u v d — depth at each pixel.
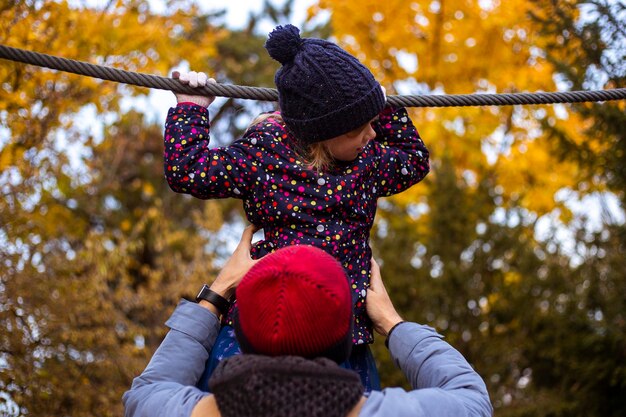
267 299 1.83
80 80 7.92
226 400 1.76
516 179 11.09
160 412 1.97
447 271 9.48
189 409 1.95
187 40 9.82
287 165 2.43
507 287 9.50
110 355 8.78
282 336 1.81
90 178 10.25
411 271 9.79
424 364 2.10
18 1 7.18
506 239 9.59
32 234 8.18
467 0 10.93
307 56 2.33
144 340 11.12
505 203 10.56
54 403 7.75
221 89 2.59
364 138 2.40
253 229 2.47
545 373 9.75
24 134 7.83
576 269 9.38
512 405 9.58
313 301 1.82
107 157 13.46
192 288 11.09
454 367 2.07
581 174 9.62
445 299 9.51
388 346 2.21
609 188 8.68
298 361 1.77
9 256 7.53
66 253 8.96
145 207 15.79
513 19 10.45
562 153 8.98
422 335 2.17
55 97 7.91
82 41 7.95
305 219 2.40
